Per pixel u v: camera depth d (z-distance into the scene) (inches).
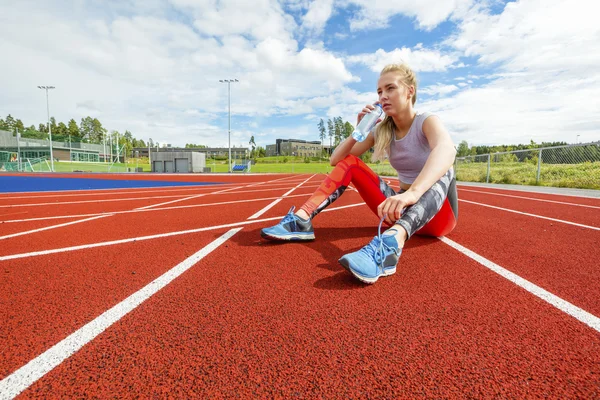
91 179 616.1
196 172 1472.7
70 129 3683.6
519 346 39.6
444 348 39.4
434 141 70.8
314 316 47.9
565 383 32.9
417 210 64.4
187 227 117.6
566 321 45.8
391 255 60.8
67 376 34.5
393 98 74.7
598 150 345.4
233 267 70.2
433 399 30.9
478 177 521.3
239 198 242.7
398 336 42.3
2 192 311.0
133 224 124.6
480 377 34.1
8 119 3486.7
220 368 36.0
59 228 117.0
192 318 47.3
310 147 4820.4
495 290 57.1
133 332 43.4
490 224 122.3
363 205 186.9
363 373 35.0
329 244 90.5
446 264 71.6
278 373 35.1
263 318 47.3
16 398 30.9
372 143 94.0
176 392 32.1
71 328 44.3
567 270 67.4
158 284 60.4
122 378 34.2
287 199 233.9
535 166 430.0
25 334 42.6
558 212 157.2
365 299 53.7
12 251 84.0
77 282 61.4
